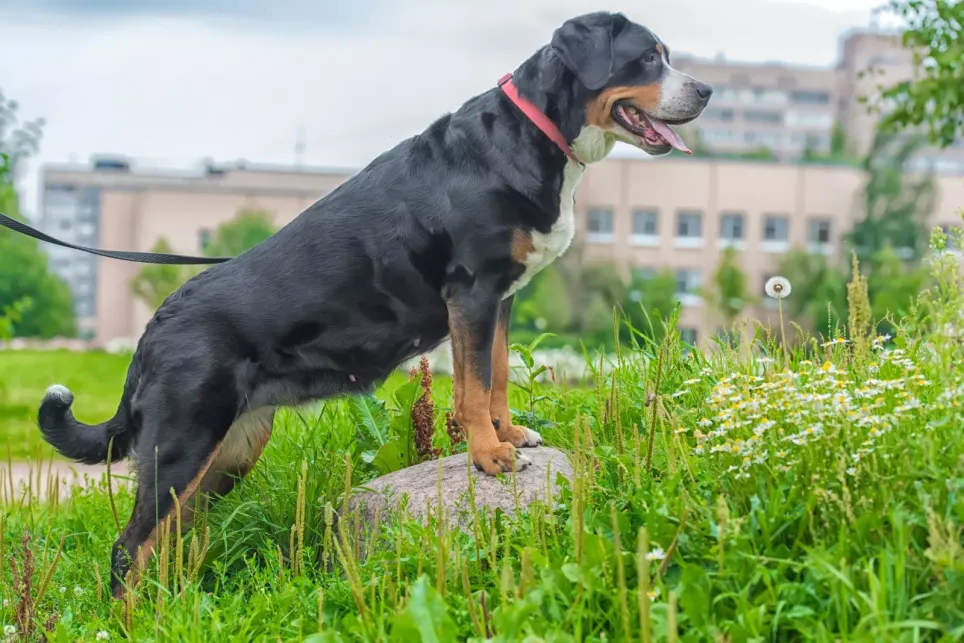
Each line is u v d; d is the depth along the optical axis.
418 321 4.51
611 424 4.47
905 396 3.29
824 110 75.44
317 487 4.62
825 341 4.32
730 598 2.99
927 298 3.42
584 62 4.29
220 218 59.56
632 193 50.91
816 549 2.94
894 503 3.01
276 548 4.23
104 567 4.56
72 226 76.50
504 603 2.86
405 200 4.43
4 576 4.37
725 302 41.88
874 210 48.69
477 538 3.50
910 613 2.78
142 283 51.00
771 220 51.28
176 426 4.28
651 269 51.09
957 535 2.81
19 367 23.31
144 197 58.97
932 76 7.92
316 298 4.44
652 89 4.35
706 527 3.21
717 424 3.82
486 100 4.50
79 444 4.52
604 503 3.65
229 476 4.77
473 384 4.28
